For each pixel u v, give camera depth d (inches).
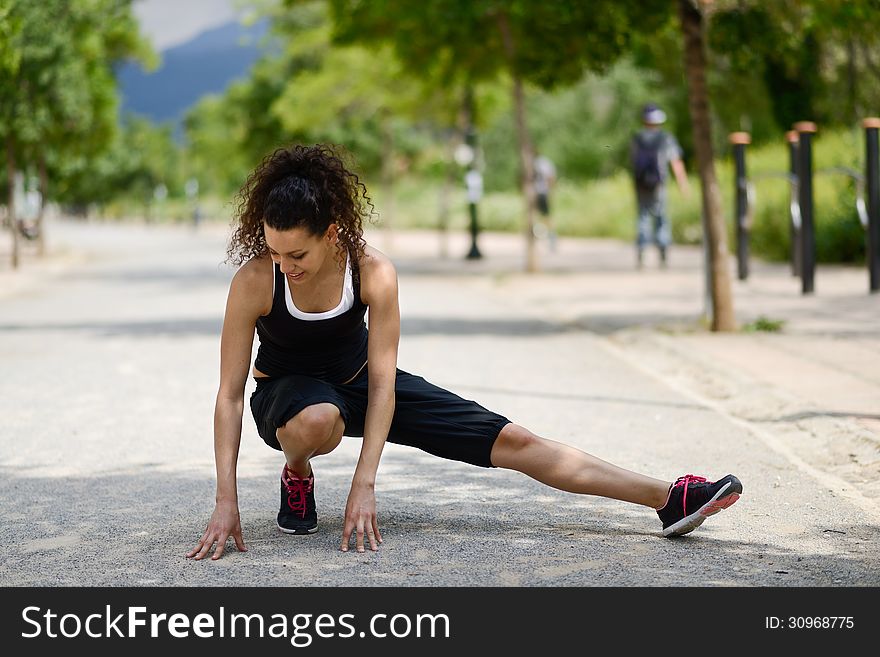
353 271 229.9
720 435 347.3
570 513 264.2
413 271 1083.9
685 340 534.9
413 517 261.6
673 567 222.8
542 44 713.6
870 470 297.1
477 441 239.8
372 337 233.8
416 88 1390.3
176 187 4778.5
